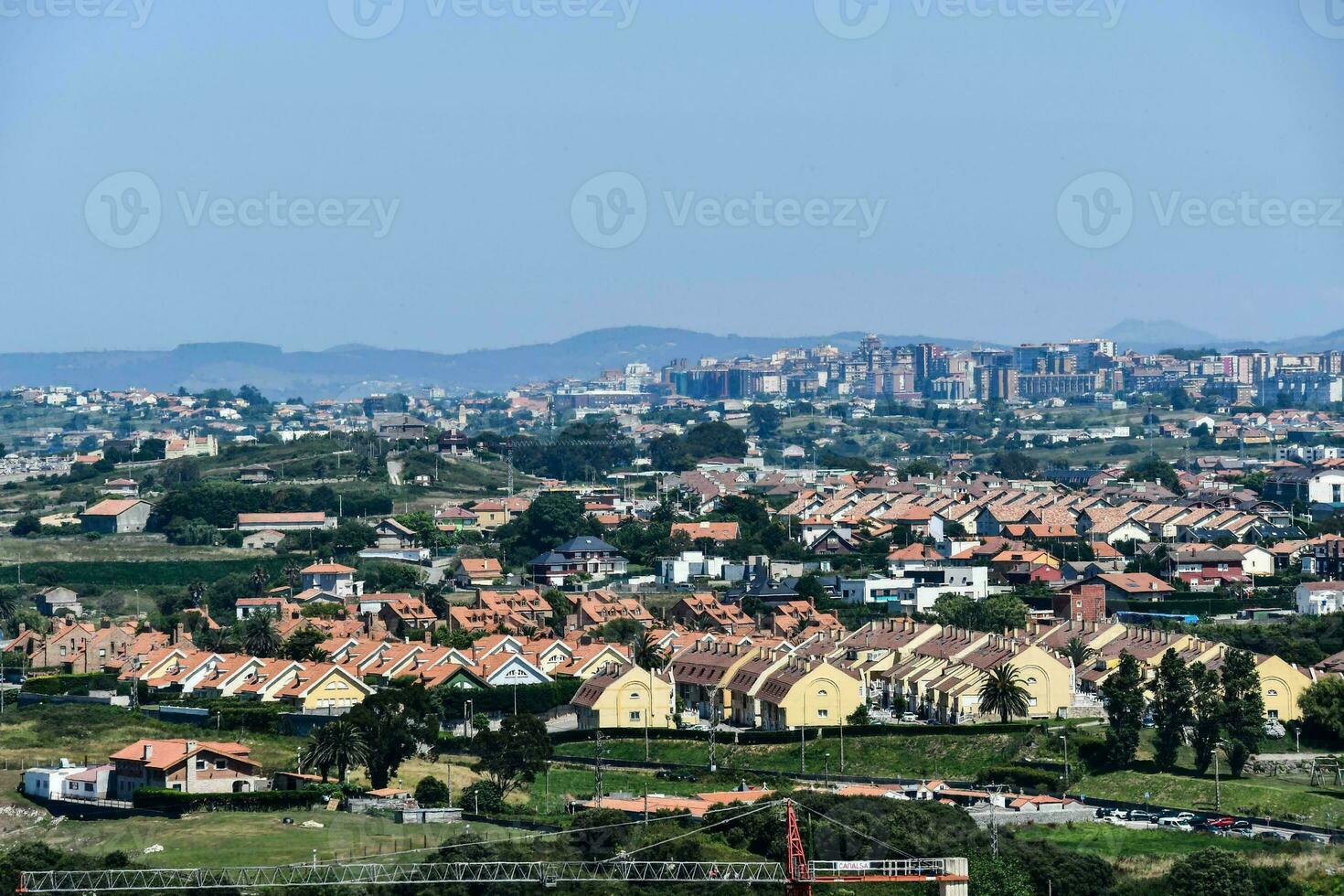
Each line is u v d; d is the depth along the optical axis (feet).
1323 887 556.10
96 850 563.07
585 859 542.57
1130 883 554.05
